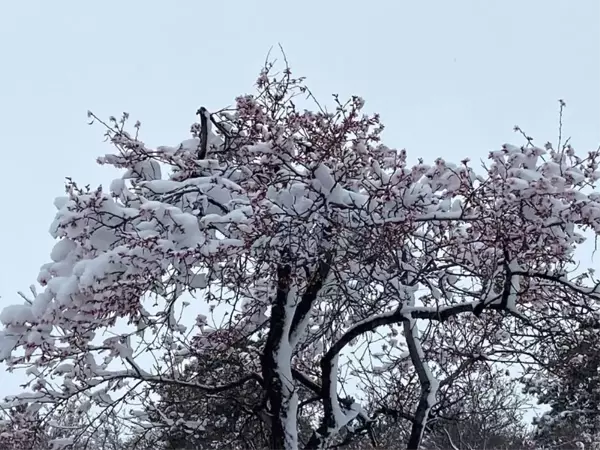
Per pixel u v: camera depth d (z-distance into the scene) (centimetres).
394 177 643
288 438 709
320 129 686
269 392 732
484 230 652
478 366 913
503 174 662
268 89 765
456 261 710
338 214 642
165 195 644
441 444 1453
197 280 648
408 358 960
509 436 2028
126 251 543
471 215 660
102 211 569
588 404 1505
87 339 649
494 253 690
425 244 718
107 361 753
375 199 655
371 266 698
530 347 772
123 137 736
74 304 560
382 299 748
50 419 779
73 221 575
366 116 670
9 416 757
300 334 759
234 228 591
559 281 698
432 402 836
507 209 638
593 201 637
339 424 758
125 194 638
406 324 870
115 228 580
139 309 642
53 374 723
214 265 628
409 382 945
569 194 624
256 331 829
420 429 823
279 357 734
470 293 723
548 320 752
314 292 736
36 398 743
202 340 800
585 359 805
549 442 1948
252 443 923
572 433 1989
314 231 640
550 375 958
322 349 938
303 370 946
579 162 680
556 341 774
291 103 710
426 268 697
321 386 795
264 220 592
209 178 654
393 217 655
